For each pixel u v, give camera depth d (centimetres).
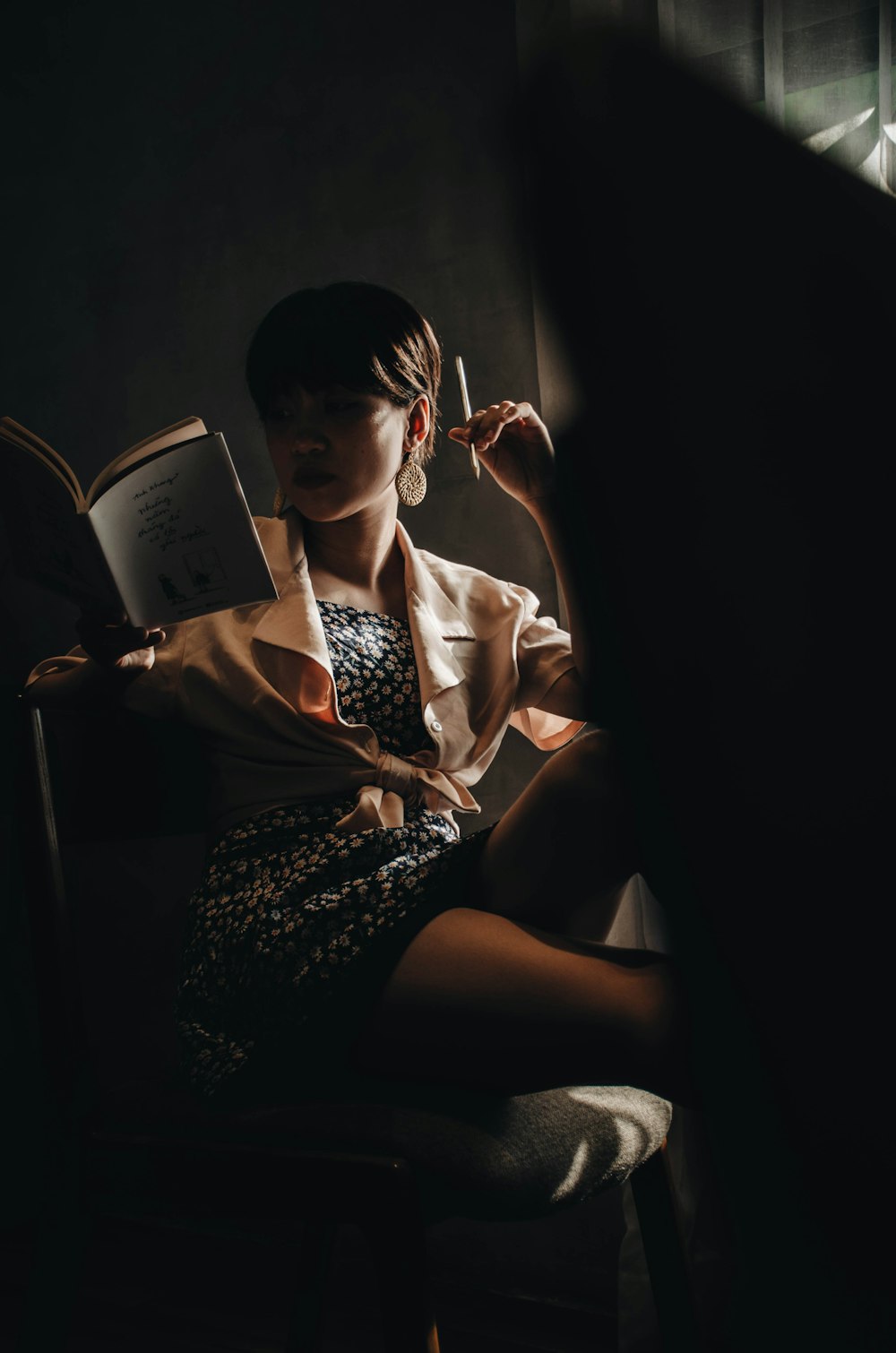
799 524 37
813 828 40
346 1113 89
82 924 213
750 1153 45
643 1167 112
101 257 218
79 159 220
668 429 38
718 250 36
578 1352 158
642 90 36
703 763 42
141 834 114
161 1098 101
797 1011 42
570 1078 83
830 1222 42
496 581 137
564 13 157
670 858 46
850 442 37
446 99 184
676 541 39
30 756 102
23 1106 204
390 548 131
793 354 36
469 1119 89
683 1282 110
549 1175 88
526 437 125
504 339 180
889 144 154
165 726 119
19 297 227
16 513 102
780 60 157
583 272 37
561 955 86
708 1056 47
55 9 222
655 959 85
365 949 92
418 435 129
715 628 40
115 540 97
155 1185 91
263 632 116
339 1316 171
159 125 212
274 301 200
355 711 117
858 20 155
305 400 116
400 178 188
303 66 197
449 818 124
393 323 119
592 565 44
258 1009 96
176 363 211
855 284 36
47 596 219
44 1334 91
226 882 107
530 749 179
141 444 101
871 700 38
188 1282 180
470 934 90
